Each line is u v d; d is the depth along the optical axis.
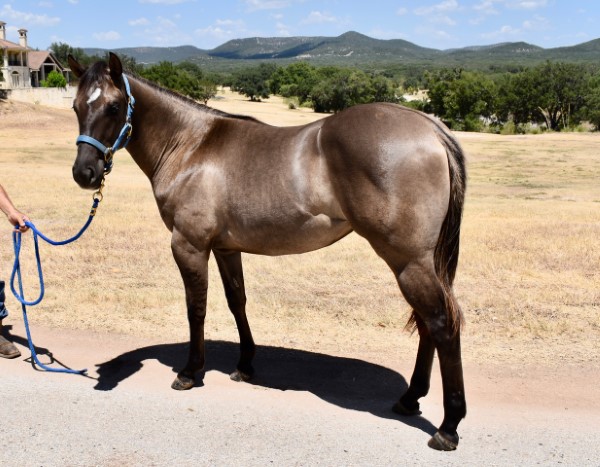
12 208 4.70
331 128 3.72
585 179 24.20
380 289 7.12
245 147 4.14
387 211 3.50
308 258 8.62
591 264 8.11
